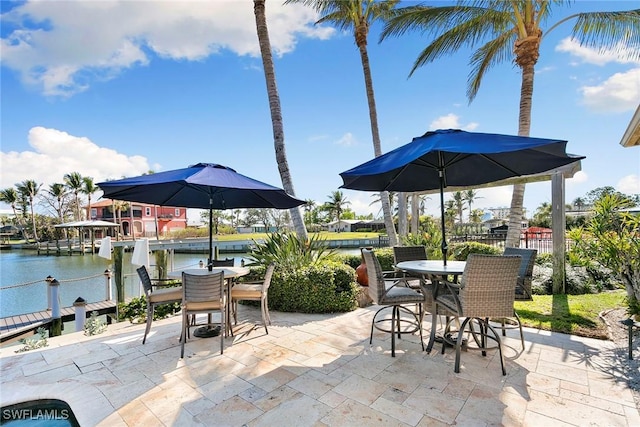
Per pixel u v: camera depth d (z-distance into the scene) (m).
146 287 3.66
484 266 2.66
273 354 3.19
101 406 2.28
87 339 3.72
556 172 5.48
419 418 2.09
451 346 3.32
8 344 5.50
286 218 25.39
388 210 8.57
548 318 4.11
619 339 3.45
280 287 4.79
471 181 4.35
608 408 2.19
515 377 2.65
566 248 6.29
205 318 4.62
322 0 7.59
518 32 7.22
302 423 2.05
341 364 2.93
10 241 39.16
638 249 3.69
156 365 2.96
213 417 2.13
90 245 30.67
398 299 3.21
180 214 41.41
